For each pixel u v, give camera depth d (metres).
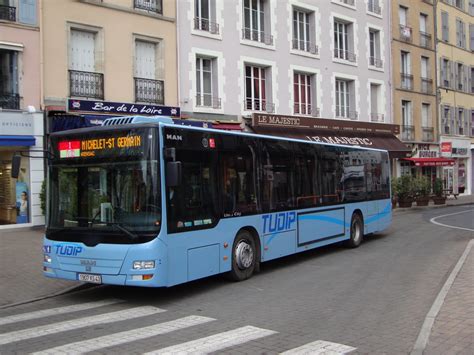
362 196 14.74
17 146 15.89
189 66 20.67
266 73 24.62
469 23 42.81
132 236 7.50
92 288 9.31
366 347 5.54
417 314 6.93
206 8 21.88
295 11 26.47
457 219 21.95
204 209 8.60
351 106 30.20
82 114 16.83
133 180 7.68
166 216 7.68
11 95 15.84
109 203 7.78
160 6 19.73
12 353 5.50
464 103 41.72
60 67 16.81
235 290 8.81
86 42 17.77
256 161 10.12
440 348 5.26
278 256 10.66
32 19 16.12
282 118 24.23
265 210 10.30
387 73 33.00
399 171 33.91
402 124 34.53
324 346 5.58
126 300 8.27
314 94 27.28
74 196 8.12
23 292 8.87
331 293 8.41
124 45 18.50
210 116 21.48
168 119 8.20
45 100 16.39
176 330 6.33
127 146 7.79
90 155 8.05
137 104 18.39
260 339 5.88
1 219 17.06
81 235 7.88
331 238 12.86
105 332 6.30
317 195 12.30
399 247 13.98
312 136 25.72
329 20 28.06
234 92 22.56
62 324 6.76
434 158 35.66
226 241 9.12
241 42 22.89
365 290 8.58
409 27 35.31
